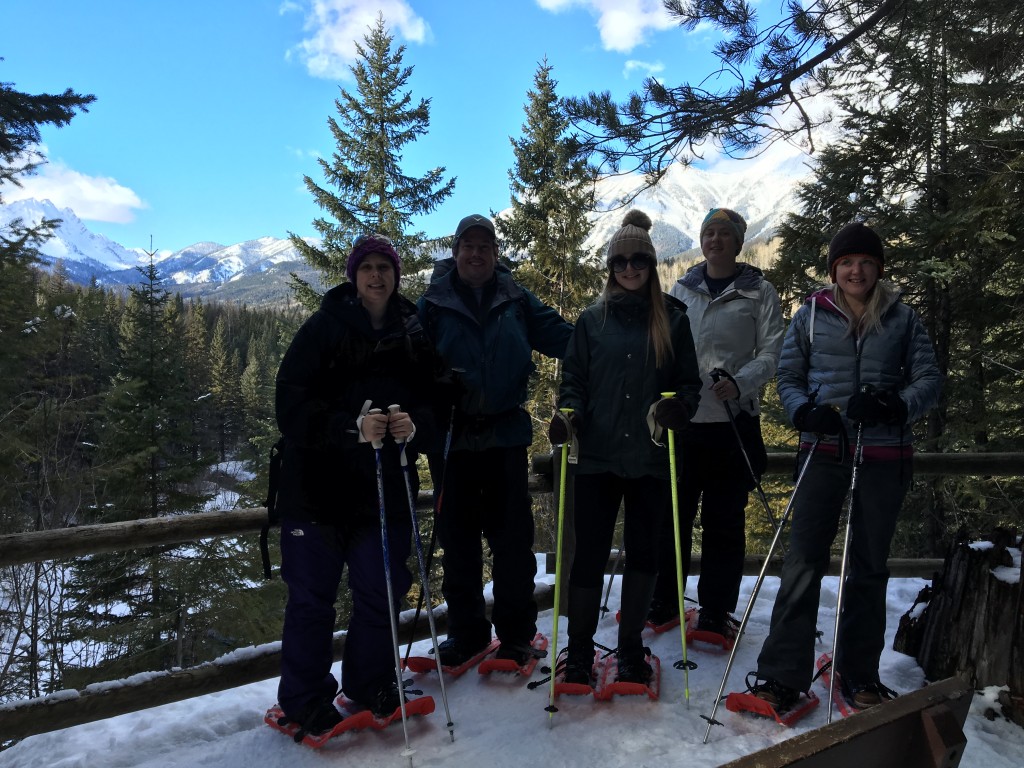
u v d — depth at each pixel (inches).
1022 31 168.1
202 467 563.2
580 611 106.7
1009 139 238.1
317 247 589.3
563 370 111.0
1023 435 298.2
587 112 163.0
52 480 428.5
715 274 128.6
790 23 151.9
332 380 96.7
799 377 106.5
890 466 98.0
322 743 91.6
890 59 179.5
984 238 254.2
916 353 100.2
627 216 115.4
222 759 90.8
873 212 295.6
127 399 534.0
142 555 492.4
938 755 50.3
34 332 436.1
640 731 94.0
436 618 126.1
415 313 104.0
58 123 392.5
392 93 600.4
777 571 160.6
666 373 105.3
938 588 113.6
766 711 95.3
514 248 631.2
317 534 94.3
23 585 401.1
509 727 96.5
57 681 412.8
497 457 112.7
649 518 105.2
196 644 510.3
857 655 99.9
